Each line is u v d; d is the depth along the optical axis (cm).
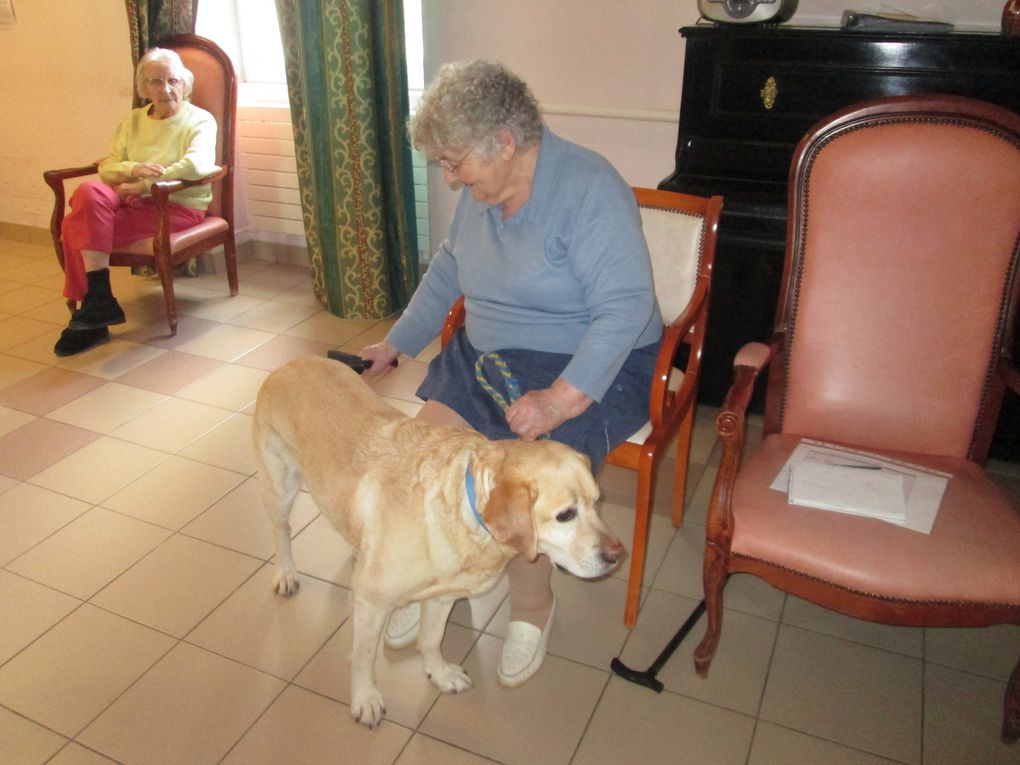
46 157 464
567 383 171
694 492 259
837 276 193
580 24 319
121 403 308
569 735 176
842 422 198
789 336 201
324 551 232
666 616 210
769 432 207
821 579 160
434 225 393
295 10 331
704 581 176
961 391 189
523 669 187
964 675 193
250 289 418
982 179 179
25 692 185
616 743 175
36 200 476
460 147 165
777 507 169
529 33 329
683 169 275
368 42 330
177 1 378
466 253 194
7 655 195
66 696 185
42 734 175
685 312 197
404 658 196
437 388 195
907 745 175
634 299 175
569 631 205
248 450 279
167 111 361
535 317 189
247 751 172
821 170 191
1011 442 262
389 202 368
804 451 189
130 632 203
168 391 318
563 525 145
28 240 487
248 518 245
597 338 173
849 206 189
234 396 315
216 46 373
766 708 183
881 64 244
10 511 247
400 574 154
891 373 192
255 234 454
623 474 268
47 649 197
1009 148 177
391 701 184
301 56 336
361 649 169
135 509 248
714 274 267
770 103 259
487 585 163
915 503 169
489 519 140
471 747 173
